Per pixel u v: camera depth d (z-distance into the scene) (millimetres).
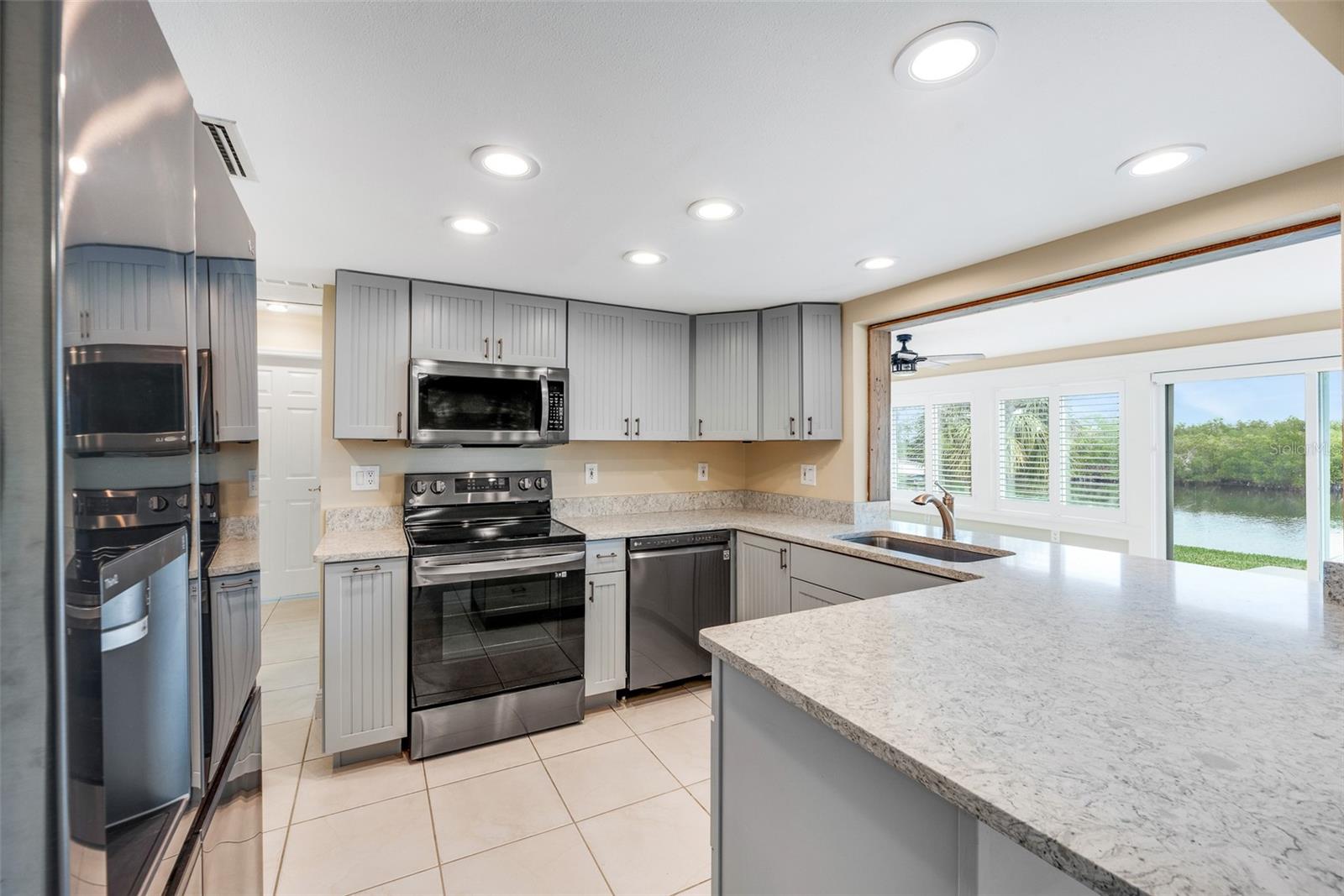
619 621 2852
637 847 1841
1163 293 3250
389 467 2943
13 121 410
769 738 1114
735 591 3221
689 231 2148
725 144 1545
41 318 418
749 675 1108
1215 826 633
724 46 1167
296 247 2299
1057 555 2211
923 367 5969
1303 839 611
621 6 1058
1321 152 1585
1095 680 1020
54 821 427
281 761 2342
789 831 1063
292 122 1422
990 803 678
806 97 1337
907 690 979
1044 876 682
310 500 4445
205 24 1082
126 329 540
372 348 2627
